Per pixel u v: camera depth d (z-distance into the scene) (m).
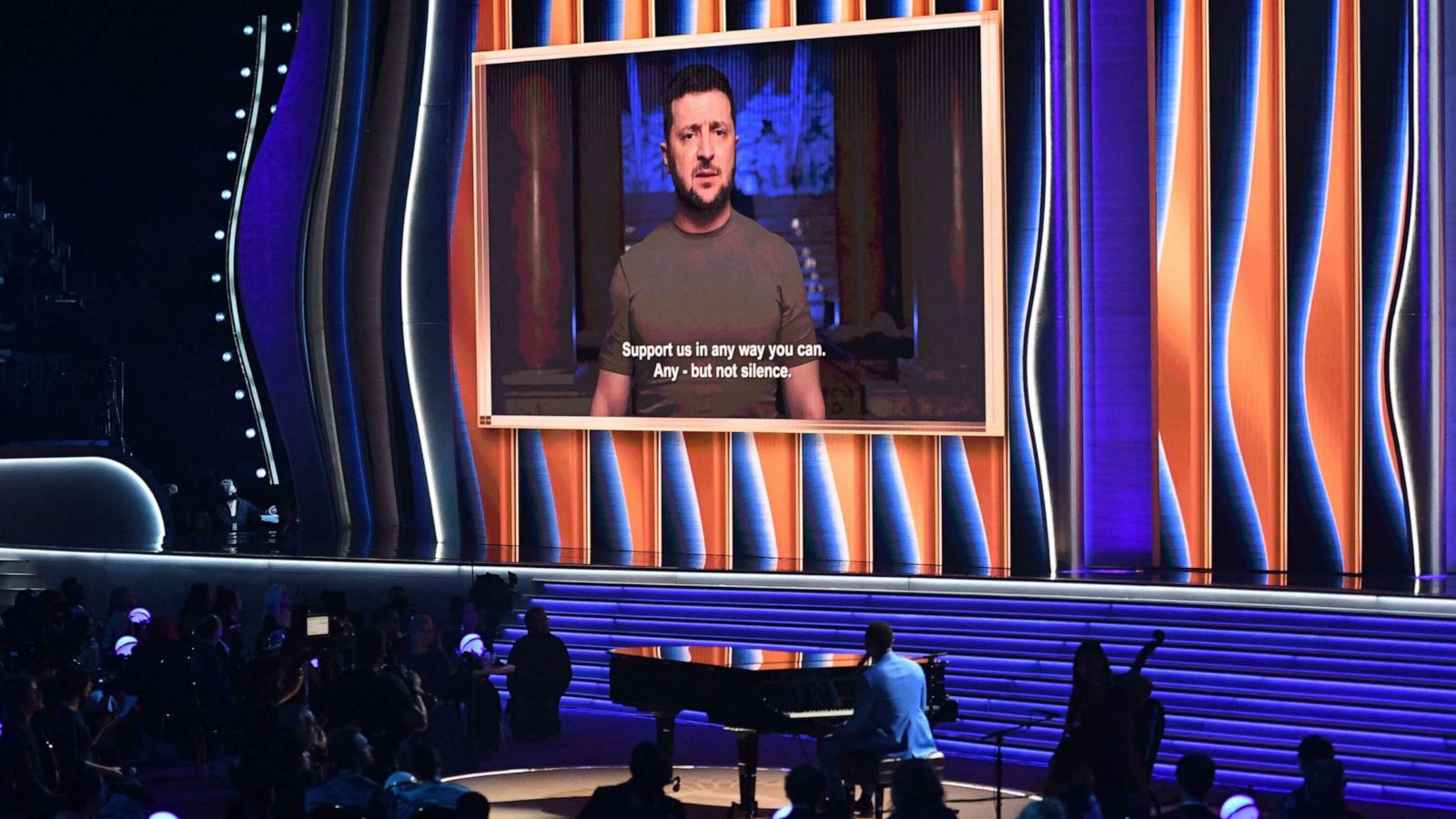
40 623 39.72
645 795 23.02
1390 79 43.31
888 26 46.75
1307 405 44.38
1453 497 43.62
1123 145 45.28
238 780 23.12
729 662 32.97
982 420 46.25
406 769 31.17
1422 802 34.91
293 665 32.19
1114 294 45.47
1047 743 39.44
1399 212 43.34
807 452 49.03
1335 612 38.41
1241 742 37.34
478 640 40.22
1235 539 45.19
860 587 44.47
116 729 37.94
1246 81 44.62
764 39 48.09
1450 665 36.47
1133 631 40.59
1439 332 43.25
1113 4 45.28
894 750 30.33
